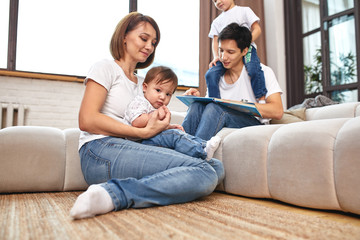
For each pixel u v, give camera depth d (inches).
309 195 38.8
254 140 48.3
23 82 119.5
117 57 50.3
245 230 27.6
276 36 147.0
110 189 34.6
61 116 123.8
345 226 29.8
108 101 46.5
